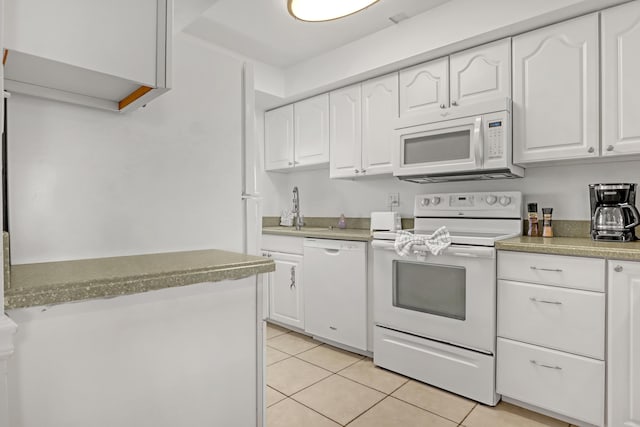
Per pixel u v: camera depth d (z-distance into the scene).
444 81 2.29
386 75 2.61
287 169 3.52
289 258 2.96
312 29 2.50
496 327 1.86
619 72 1.73
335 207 3.38
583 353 1.60
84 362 0.84
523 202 2.29
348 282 2.52
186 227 1.36
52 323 0.80
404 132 2.36
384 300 2.28
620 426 1.51
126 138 1.21
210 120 1.43
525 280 1.76
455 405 1.86
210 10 2.26
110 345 0.88
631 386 1.49
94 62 0.86
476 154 2.05
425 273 2.10
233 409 1.13
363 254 2.43
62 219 1.09
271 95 3.11
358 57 2.63
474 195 2.37
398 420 1.73
